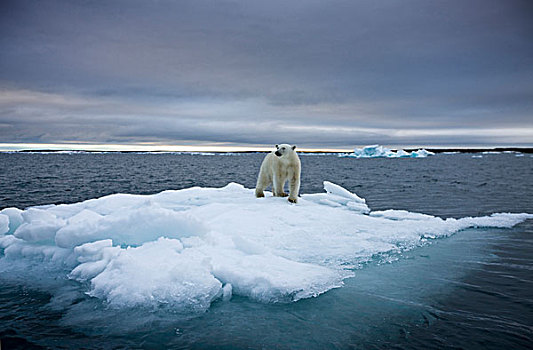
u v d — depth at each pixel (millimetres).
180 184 24500
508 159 87250
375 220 7023
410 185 20656
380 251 5355
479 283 4234
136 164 63156
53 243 5375
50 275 4566
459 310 3531
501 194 14945
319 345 2920
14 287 4188
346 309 3570
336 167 52469
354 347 2881
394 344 2916
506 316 3389
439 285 4180
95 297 3896
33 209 5840
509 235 6535
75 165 54281
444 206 11469
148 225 5035
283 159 7746
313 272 4262
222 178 31000
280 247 5234
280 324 3281
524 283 4230
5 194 17359
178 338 3041
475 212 10133
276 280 3893
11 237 5645
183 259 4293
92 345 2926
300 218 6672
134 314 3496
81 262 4738
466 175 30141
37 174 32375
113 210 6863
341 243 5539
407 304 3676
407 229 6512
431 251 5512
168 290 3736
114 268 4160
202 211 6875
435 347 2863
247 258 4527
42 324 3297
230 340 3004
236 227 5891
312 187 21156
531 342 2916
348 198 9328
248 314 3494
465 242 6059
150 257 4348
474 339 2977
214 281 3832
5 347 2877
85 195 17609
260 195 8609
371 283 4234
